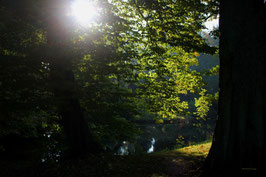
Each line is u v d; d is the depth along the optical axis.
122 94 9.20
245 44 5.14
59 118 8.70
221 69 5.62
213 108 36.28
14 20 5.64
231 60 5.34
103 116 9.11
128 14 11.51
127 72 9.80
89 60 8.27
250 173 4.64
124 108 9.94
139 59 10.87
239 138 5.05
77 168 6.68
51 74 5.93
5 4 5.42
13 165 6.88
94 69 8.27
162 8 9.65
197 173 5.66
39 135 9.68
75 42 7.76
